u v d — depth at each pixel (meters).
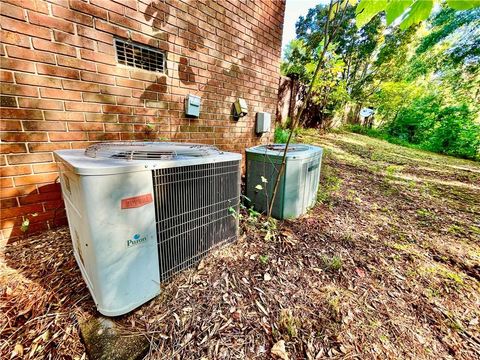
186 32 2.27
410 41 10.74
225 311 1.19
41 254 1.47
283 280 1.46
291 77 6.43
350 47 11.59
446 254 1.93
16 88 1.43
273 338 1.06
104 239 0.96
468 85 10.05
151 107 2.14
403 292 1.47
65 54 1.58
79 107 1.70
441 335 1.18
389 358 1.04
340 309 1.27
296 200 2.29
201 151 1.56
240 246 1.78
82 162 1.00
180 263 1.41
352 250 1.89
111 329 1.03
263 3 3.06
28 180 1.56
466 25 9.57
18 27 1.38
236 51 2.86
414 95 11.11
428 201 3.29
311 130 7.89
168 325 1.08
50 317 1.07
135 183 1.02
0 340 0.95
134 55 1.95
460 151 8.66
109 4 1.72
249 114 3.29
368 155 6.04
